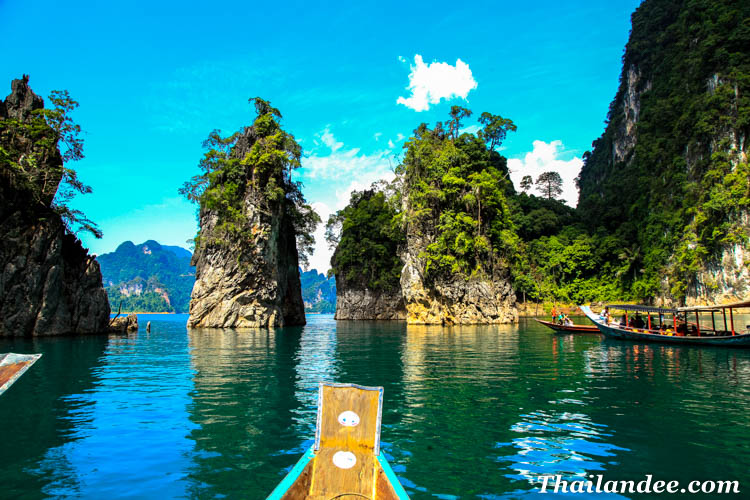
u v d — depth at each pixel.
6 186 33.00
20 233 33.47
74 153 39.28
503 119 92.81
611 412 10.26
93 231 39.38
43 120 37.12
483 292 51.16
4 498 5.92
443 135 68.69
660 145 91.94
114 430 8.91
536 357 20.19
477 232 52.69
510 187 102.25
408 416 9.93
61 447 7.92
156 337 35.12
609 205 106.88
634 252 87.62
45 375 15.79
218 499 5.93
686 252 77.19
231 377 15.21
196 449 7.82
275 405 11.01
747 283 68.88
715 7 88.19
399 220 57.81
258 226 47.03
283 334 38.53
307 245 61.84
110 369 17.20
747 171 70.81
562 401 11.34
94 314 38.94
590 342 26.89
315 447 6.11
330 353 22.75
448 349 24.05
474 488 6.28
